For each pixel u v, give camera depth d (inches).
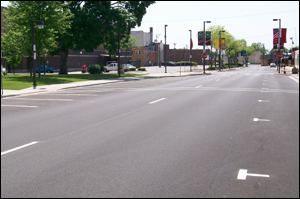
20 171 250.4
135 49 4308.6
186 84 1216.2
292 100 710.5
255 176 241.4
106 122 454.9
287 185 224.1
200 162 273.7
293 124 443.8
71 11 1668.3
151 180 231.0
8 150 310.5
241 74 2160.4
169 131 396.2
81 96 807.7
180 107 601.0
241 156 292.8
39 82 1203.9
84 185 221.8
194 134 380.5
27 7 1226.6
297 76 1689.2
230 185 223.0
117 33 1833.2
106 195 205.3
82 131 396.5
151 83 1300.4
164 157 287.4
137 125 433.4
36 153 300.0
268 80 1444.4
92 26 1657.2
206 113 532.7
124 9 1786.4
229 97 764.6
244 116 505.4
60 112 551.2
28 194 207.3
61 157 287.1
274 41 2041.1
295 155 297.3
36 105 645.9
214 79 1560.0
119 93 879.1
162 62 4753.9
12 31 1316.4
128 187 217.9
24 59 2454.5
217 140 351.6
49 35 1266.0
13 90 946.7
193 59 5398.6
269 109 578.6
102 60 3275.1
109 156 290.4
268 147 325.1
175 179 233.1
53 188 216.8
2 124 445.1
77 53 2906.0
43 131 397.1
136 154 296.8
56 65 2699.3
